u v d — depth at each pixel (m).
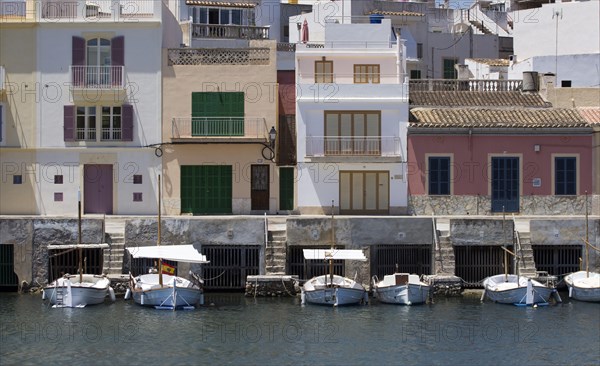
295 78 71.00
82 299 56.00
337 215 68.81
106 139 70.31
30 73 70.19
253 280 59.25
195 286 57.50
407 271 61.97
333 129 69.62
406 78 69.62
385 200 69.44
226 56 70.81
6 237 60.56
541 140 69.31
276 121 70.38
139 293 56.41
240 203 70.38
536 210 69.25
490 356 46.88
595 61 86.88
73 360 45.81
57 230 60.53
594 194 69.44
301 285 60.16
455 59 98.38
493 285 58.59
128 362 45.56
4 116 70.25
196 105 70.44
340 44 73.38
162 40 70.88
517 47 96.94
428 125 68.94
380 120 69.56
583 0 101.31
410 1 101.69
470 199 69.12
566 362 46.19
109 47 70.38
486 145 69.25
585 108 73.00
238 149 70.44
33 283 60.56
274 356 46.66
